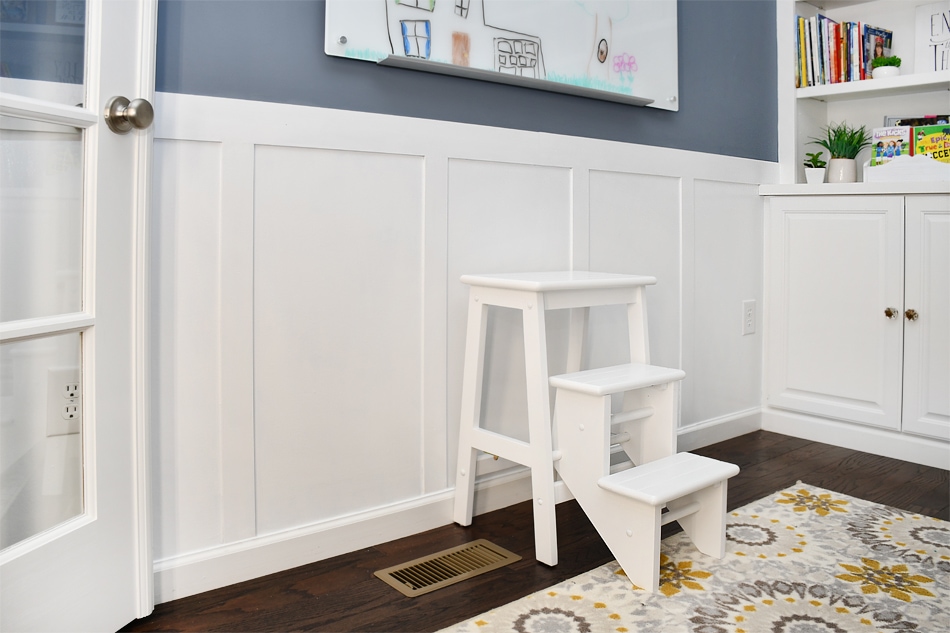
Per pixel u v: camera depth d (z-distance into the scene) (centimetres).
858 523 182
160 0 137
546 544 160
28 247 115
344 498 167
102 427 125
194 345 145
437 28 175
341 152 161
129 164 129
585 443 159
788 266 264
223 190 145
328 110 158
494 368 192
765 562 161
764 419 275
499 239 191
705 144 248
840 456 241
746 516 188
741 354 265
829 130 283
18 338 112
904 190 230
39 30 115
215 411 148
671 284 238
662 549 168
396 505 175
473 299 176
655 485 149
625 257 223
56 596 118
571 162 205
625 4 216
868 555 164
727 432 260
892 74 254
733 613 138
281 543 157
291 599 145
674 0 230
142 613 135
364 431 169
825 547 168
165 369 141
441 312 180
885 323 238
